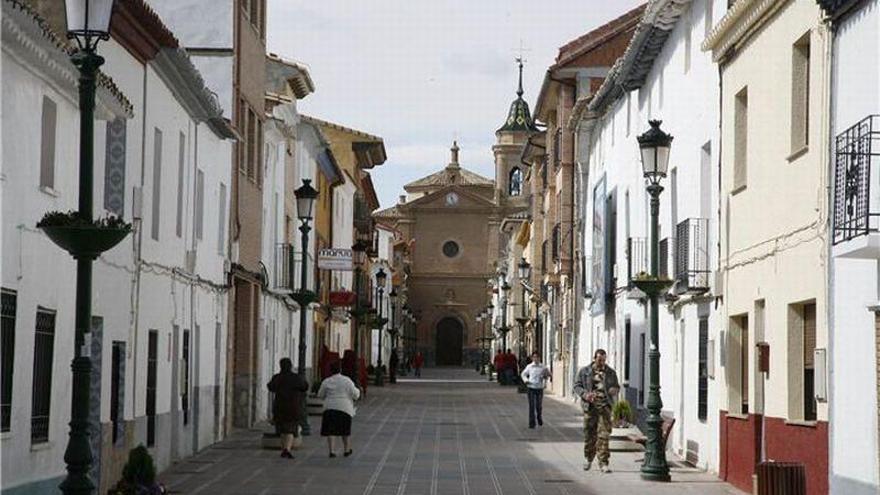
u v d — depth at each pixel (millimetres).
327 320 63438
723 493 22172
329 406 28938
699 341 26750
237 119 34344
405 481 24234
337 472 25719
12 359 15250
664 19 30297
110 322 20906
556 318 63156
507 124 134750
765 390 21172
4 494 14867
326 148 55625
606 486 23438
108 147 22062
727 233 24109
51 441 16922
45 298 16531
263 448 30719
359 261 52688
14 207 15180
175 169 26578
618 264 40000
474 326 133125
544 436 36062
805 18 19094
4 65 14703
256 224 38281
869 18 16125
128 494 15609
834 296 17438
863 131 15945
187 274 28078
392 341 94000
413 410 49562
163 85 25062
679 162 29641
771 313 20812
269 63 46750
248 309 37000
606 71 54750
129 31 21828
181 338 27594
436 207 133875
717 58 24781
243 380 36906
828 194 17688
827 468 17625
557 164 59656
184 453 28344
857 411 16469
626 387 37594
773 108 20891
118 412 21984
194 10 33719
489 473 25797
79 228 13109
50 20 18656
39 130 16125
